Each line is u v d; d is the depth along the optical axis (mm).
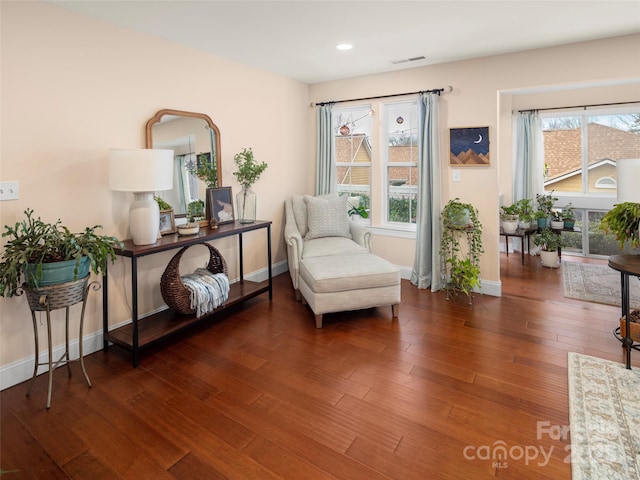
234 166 3811
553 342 2809
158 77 3049
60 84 2457
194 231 3076
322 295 3105
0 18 2176
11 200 2275
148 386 2316
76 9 2471
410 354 2676
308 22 2760
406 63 3852
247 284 3809
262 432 1896
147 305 3143
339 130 4824
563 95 5324
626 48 3070
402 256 4438
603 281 4348
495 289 3873
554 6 2535
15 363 2359
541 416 1976
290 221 4211
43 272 2070
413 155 4371
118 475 1633
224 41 3152
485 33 3023
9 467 1681
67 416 2033
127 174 2479
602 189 5430
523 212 5328
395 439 1834
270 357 2666
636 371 2369
